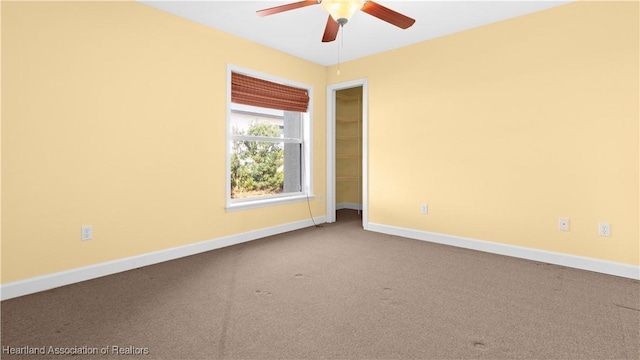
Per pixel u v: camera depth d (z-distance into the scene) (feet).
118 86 8.84
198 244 10.80
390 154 13.38
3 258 7.22
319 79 15.14
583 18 9.03
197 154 10.71
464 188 11.44
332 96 15.44
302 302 7.04
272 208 13.37
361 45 12.71
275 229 13.42
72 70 8.04
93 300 7.13
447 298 7.23
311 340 5.54
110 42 8.66
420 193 12.55
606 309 6.68
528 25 9.94
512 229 10.44
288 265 9.53
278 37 11.91
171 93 9.98
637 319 6.24
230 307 6.79
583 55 9.05
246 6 9.52
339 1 6.68
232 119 12.37
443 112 11.84
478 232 11.16
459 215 11.59
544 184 9.81
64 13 7.88
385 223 13.66
